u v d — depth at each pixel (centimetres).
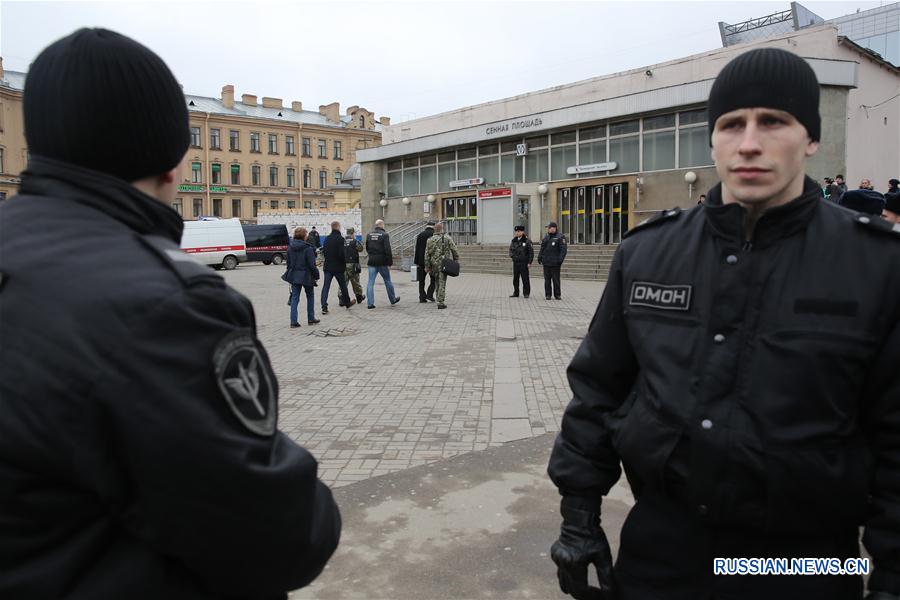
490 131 2812
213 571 97
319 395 641
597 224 2523
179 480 90
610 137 2461
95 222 101
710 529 144
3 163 5072
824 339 129
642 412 151
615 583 164
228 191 6372
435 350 880
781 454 130
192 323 95
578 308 1344
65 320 90
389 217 3434
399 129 3697
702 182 2208
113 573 93
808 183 142
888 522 128
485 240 2688
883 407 131
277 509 99
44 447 87
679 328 148
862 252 133
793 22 3048
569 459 171
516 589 289
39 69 105
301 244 1102
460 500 383
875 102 2417
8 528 89
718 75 147
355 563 312
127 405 88
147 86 106
